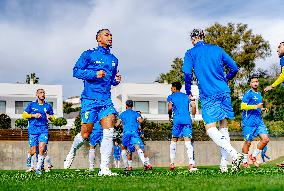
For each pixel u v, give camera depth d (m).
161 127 36.38
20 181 5.75
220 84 6.89
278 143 31.36
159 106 55.88
